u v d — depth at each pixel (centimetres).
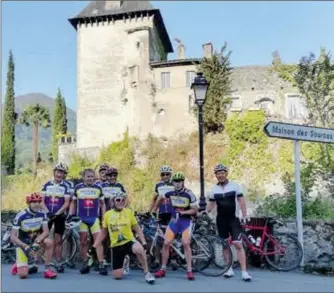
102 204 956
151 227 957
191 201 885
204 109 3528
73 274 908
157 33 4862
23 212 879
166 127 4050
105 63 4581
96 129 4475
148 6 4578
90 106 4531
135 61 4309
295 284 811
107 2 4688
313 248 1024
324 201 1867
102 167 1016
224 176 905
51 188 954
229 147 3306
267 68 3838
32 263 901
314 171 2125
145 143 3738
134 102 4209
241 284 801
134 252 827
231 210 890
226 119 3528
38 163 4922
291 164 3042
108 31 4631
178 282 816
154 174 3400
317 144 2244
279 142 3156
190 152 3447
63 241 1000
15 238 862
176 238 921
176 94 4081
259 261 1000
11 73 5203
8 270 962
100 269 901
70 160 4253
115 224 852
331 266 1004
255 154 3206
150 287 762
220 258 914
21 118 5400
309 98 3092
